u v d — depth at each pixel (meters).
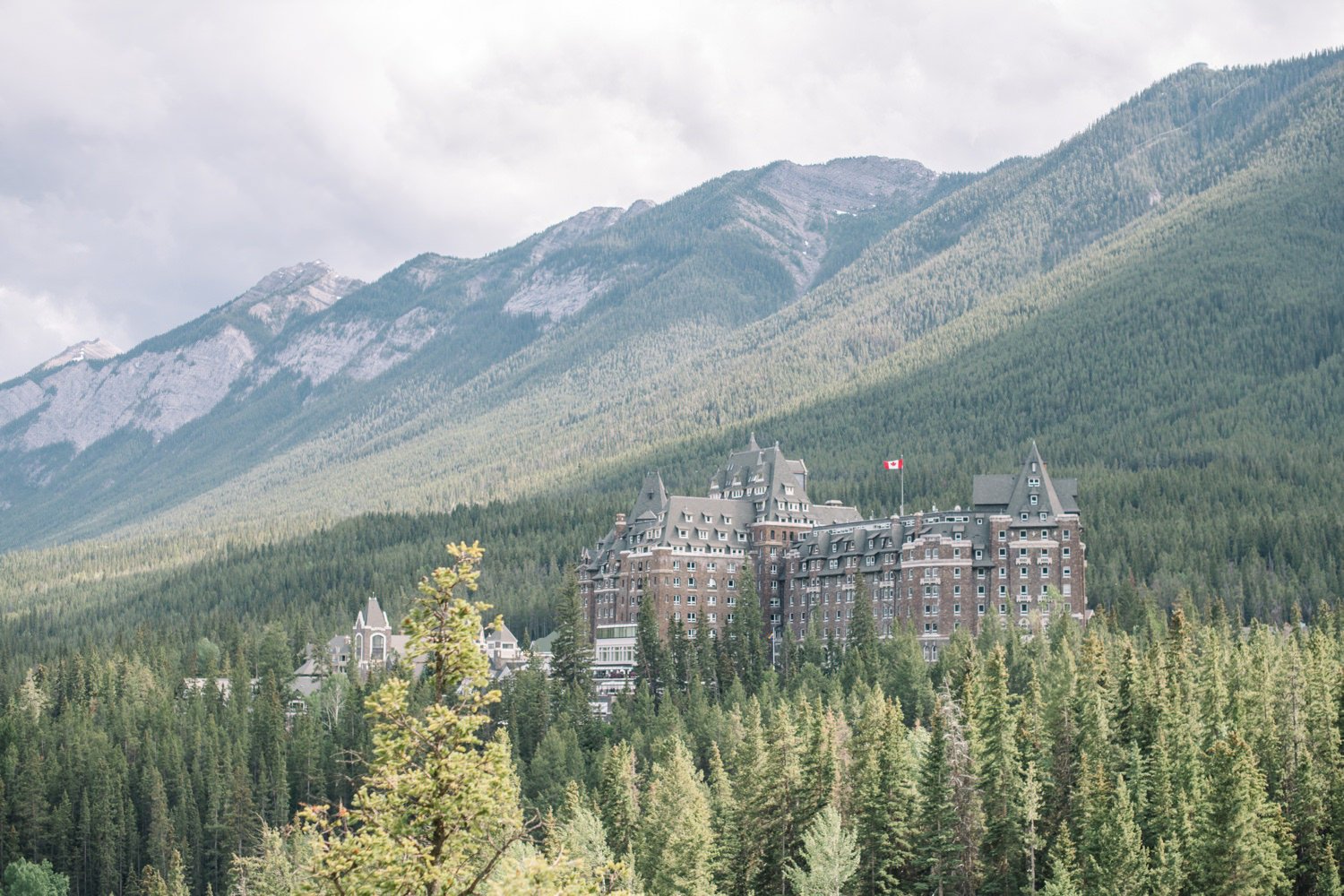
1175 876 132.12
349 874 61.00
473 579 63.66
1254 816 132.75
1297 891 140.50
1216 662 173.62
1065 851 137.00
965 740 149.75
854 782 155.12
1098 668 174.25
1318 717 154.88
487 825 62.19
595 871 66.00
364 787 63.75
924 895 143.88
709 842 147.25
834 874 137.00
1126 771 151.50
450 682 62.72
